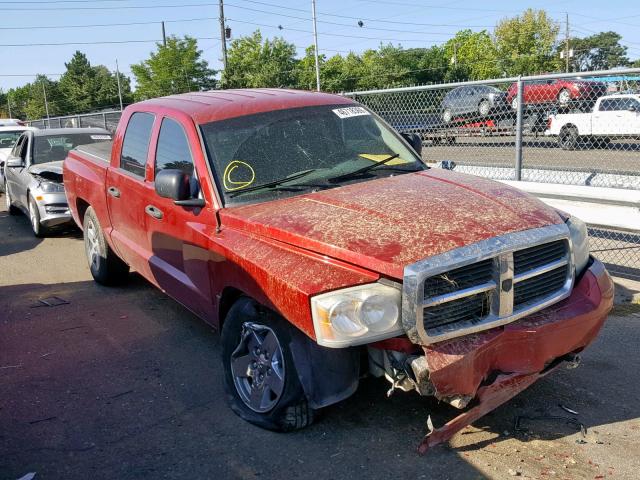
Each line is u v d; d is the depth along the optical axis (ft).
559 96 27.61
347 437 12.16
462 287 10.57
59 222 30.86
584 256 12.74
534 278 11.37
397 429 12.34
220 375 15.26
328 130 15.55
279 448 11.93
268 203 13.41
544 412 12.84
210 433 12.60
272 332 11.96
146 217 16.88
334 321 10.17
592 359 15.26
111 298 21.53
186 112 15.61
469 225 11.13
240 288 12.34
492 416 12.75
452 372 10.25
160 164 16.19
